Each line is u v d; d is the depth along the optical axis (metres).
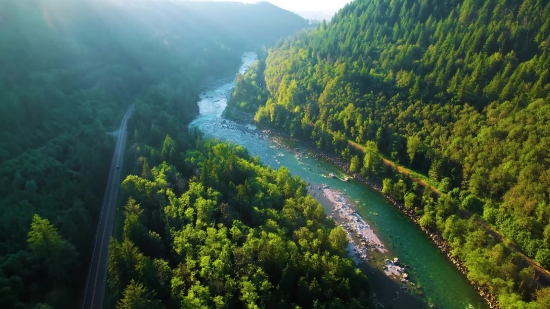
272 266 90.56
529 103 132.12
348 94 195.12
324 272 92.38
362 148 178.25
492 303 100.81
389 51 198.62
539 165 114.75
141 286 69.50
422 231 131.88
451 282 109.81
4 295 75.25
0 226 94.62
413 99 171.12
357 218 140.38
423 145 155.25
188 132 182.00
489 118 139.62
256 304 79.75
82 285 91.06
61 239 89.56
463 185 135.88
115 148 172.00
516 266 98.19
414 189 143.38
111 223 115.94
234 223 104.88
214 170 126.50
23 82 170.25
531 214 110.00
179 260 92.88
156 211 107.75
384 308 100.62
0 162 124.12
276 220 112.56
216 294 80.81
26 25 194.62
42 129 155.00
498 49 157.88
